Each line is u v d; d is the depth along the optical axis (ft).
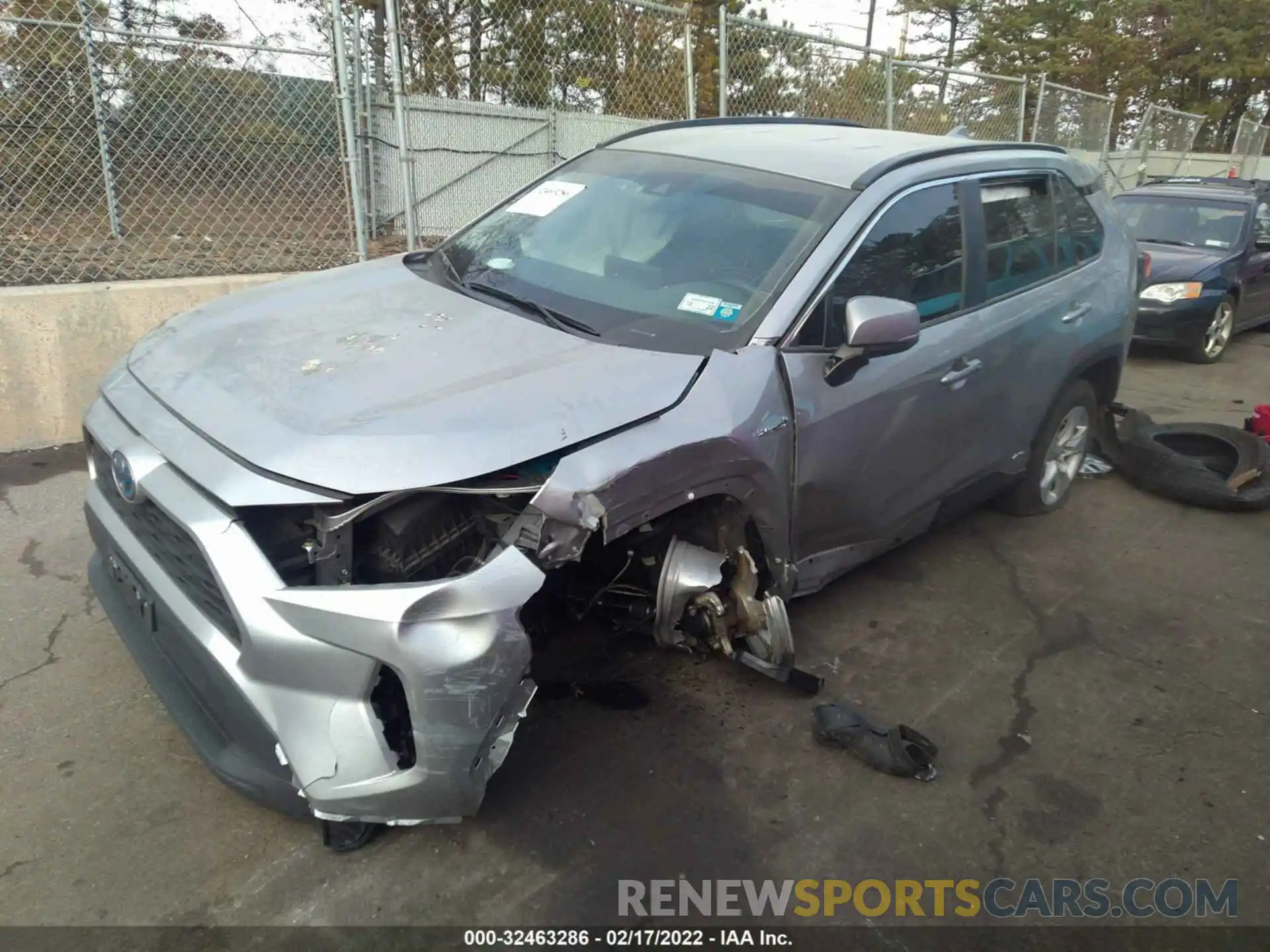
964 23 122.62
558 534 7.75
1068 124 47.65
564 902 8.05
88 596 12.35
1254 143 82.07
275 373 8.68
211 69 23.17
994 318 13.04
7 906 7.66
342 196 25.30
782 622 9.98
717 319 10.16
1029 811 9.53
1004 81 39.78
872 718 10.84
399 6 27.12
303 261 22.81
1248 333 36.29
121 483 8.22
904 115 35.53
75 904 7.72
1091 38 108.27
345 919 7.75
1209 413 24.63
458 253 12.42
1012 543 15.83
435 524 7.79
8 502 14.89
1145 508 17.76
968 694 11.47
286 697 7.19
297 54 21.70
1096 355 15.75
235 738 7.68
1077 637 12.95
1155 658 12.56
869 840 9.00
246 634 7.11
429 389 8.32
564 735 10.07
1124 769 10.27
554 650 11.48
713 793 9.42
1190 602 14.16
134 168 23.17
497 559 7.45
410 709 7.09
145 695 10.42
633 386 8.70
